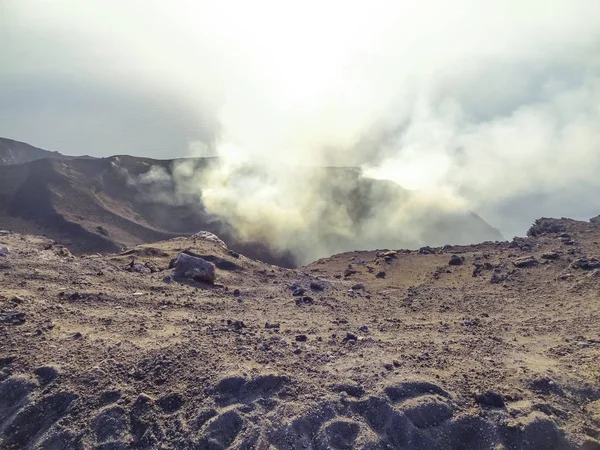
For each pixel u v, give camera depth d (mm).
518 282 18656
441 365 10203
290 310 15398
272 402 8633
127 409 8352
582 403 8898
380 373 9625
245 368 9562
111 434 7918
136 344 10445
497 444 7988
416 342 11734
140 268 19734
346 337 11883
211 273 19203
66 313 12234
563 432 8195
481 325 13484
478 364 10266
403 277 24812
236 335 11648
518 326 13156
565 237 24344
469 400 8906
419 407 8578
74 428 8008
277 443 7812
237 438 7875
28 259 17047
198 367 9547
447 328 13258
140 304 14086
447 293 18359
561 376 9570
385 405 8602
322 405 8547
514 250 24250
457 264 24750
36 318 11453
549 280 17984
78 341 10406
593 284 16141
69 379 8977
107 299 14016
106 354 9867
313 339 11727
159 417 8242
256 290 18406
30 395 8617
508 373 9773
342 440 8023
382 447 7926
